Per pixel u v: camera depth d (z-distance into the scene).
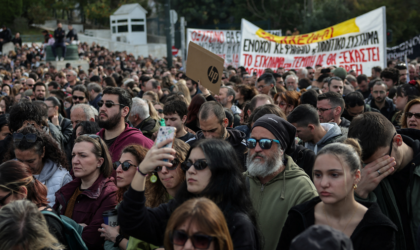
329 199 2.39
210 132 4.12
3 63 26.58
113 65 28.55
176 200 2.57
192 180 2.48
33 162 3.88
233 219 2.37
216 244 2.03
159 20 55.12
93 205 3.62
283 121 3.04
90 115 5.88
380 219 2.35
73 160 3.67
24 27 56.34
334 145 2.47
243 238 2.31
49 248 2.34
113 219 3.26
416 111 4.06
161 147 2.45
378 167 2.76
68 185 3.78
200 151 2.48
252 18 43.16
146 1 55.75
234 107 7.01
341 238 1.57
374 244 2.33
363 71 10.95
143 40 49.97
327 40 11.52
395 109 7.38
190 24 47.66
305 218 2.54
